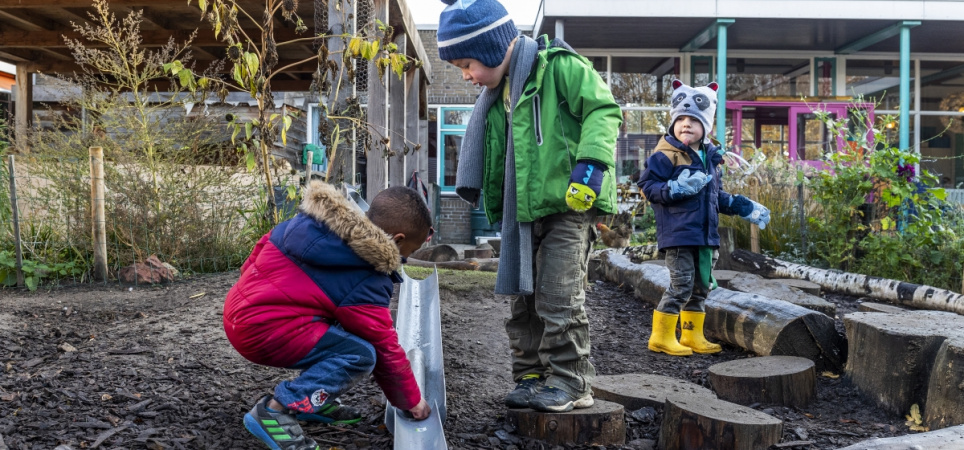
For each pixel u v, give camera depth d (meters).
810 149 14.25
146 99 6.09
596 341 4.36
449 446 2.45
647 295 5.44
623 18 12.47
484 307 4.66
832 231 7.16
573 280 2.54
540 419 2.55
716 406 2.71
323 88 5.37
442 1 2.63
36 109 11.68
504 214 2.58
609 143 2.38
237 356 3.30
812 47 14.79
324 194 2.12
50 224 5.57
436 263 6.09
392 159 7.57
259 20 8.67
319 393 2.10
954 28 13.12
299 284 2.10
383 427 2.54
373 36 5.68
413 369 2.61
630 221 9.99
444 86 15.99
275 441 2.09
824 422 2.97
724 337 4.13
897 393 3.02
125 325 3.81
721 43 12.41
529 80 2.54
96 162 5.19
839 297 6.00
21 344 3.45
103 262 5.17
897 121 14.66
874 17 12.39
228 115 5.16
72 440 2.28
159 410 2.59
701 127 4.04
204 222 5.76
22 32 9.29
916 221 6.81
